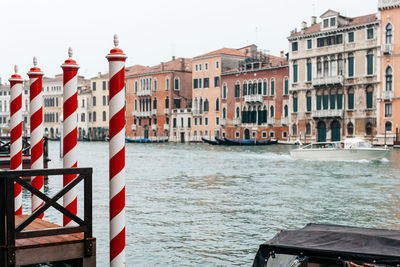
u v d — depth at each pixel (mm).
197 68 74812
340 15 56250
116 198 6062
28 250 6137
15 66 9977
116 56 6035
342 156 35000
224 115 70375
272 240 5895
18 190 9117
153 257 9633
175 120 78938
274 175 25344
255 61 67438
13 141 9992
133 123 87438
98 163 33875
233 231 11828
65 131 7656
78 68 7715
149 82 83875
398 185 20984
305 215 13953
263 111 64750
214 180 22891
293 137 60844
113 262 6090
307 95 59375
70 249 6410
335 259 5730
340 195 17953
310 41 58688
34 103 9016
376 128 52906
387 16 51812
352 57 54906
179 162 34438
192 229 12039
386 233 6023
